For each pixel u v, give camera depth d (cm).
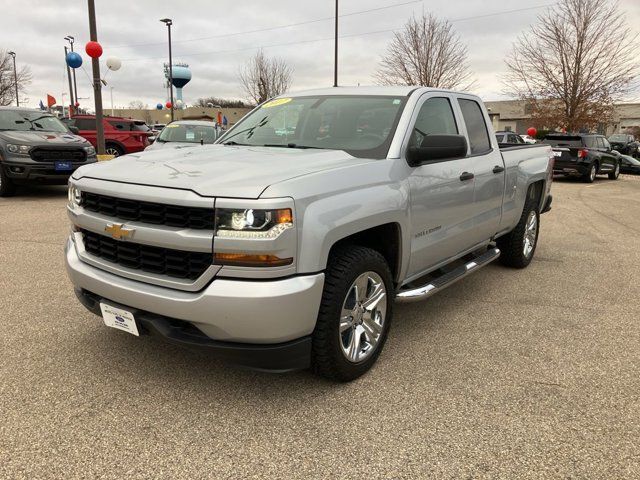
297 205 271
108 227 301
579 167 1838
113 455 255
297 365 290
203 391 317
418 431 280
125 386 321
